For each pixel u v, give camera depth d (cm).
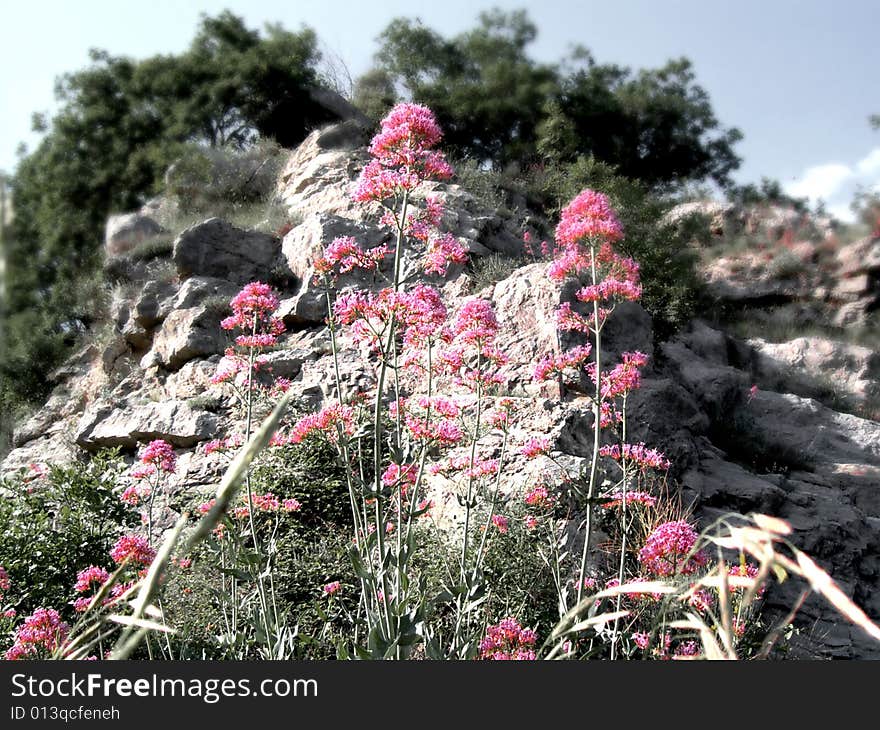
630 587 121
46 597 668
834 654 812
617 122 3500
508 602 583
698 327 1931
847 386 1997
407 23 3516
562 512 757
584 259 547
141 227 2016
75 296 2312
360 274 1280
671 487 989
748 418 1474
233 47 3328
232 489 97
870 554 1048
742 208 2653
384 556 425
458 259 508
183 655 480
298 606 654
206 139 3281
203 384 1237
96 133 3266
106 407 1285
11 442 1675
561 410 959
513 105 3281
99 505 762
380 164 502
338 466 887
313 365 1152
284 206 1822
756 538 102
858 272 2378
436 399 560
